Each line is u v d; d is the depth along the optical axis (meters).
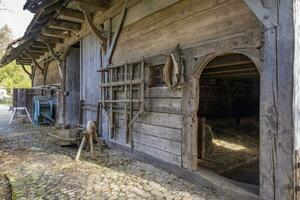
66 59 9.72
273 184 2.80
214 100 8.02
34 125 10.64
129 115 5.48
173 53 4.09
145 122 5.04
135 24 5.36
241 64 4.57
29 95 13.38
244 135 7.05
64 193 3.46
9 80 29.59
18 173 4.29
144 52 5.07
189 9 4.00
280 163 2.74
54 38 9.42
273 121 2.81
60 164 4.84
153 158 4.80
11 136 7.89
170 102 4.38
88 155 5.53
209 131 5.53
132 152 5.43
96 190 3.58
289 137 2.66
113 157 5.38
